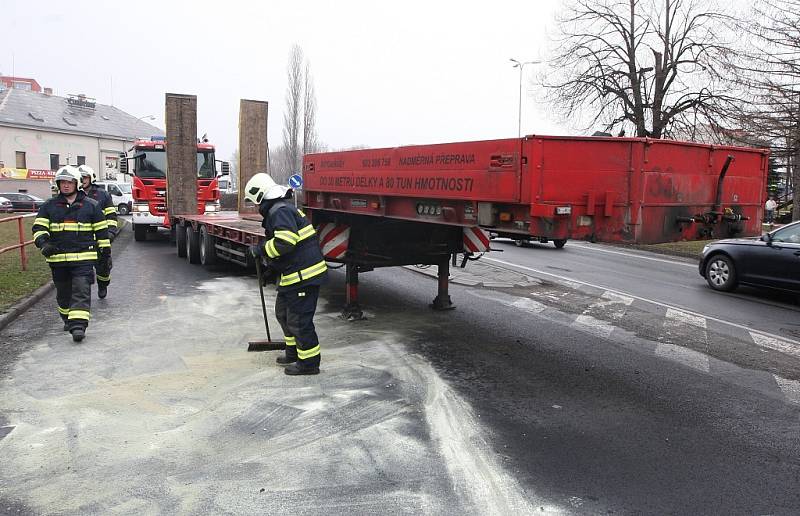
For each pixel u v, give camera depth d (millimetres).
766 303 9992
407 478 3771
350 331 7363
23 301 8297
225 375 5609
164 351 6324
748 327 8094
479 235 7965
